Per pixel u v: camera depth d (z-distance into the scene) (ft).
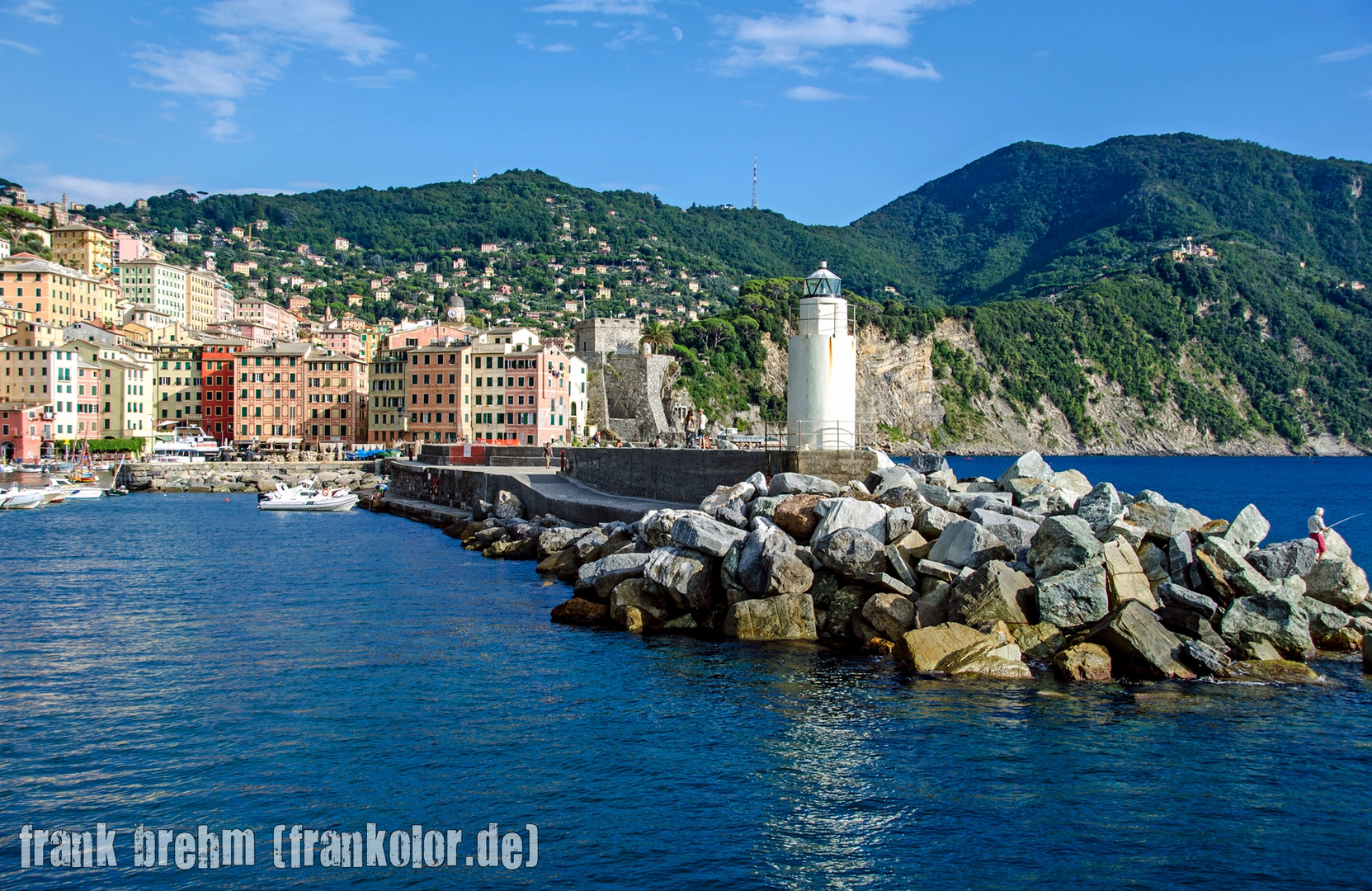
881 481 138.92
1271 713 91.20
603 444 557.74
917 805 74.23
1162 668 100.32
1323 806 73.72
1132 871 65.41
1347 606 114.11
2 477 434.30
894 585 114.32
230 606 149.89
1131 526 114.83
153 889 64.18
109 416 570.87
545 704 97.14
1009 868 65.92
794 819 72.43
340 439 593.01
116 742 87.92
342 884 64.80
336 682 105.60
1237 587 109.09
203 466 473.67
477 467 335.47
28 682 106.52
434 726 91.45
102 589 167.84
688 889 63.77
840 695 97.14
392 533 268.00
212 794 77.51
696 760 82.64
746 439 307.99
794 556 119.24
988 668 101.40
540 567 179.22
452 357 559.79
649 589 128.57
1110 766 80.33
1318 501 472.03
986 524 119.85
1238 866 65.98
